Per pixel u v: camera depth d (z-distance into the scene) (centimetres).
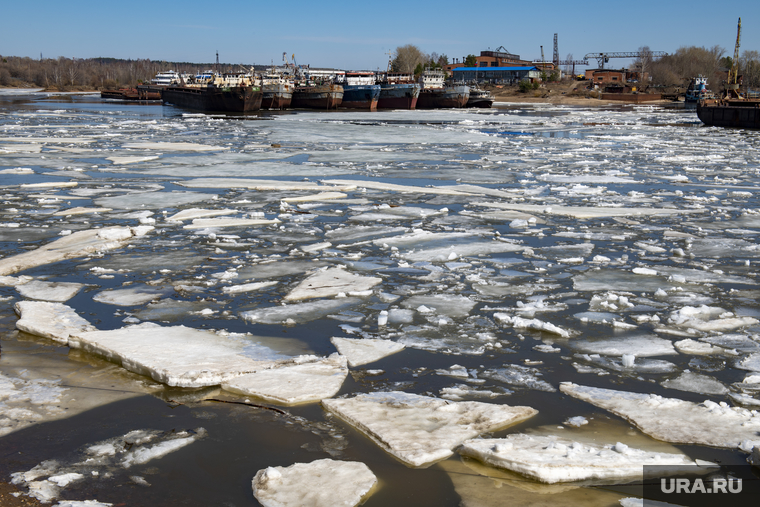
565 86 14112
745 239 1099
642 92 12875
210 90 7100
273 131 3853
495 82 14550
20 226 1130
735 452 421
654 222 1247
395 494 374
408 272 870
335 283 801
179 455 417
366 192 1591
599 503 364
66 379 527
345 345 606
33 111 6141
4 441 428
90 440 433
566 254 977
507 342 625
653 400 492
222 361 554
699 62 14725
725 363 576
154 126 4147
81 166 2033
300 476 388
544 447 420
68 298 738
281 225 1175
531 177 1938
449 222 1221
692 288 805
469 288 800
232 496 373
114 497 369
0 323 657
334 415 474
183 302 731
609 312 713
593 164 2312
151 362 539
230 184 1678
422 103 9256
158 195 1484
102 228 1123
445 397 507
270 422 461
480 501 367
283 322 671
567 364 575
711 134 4175
